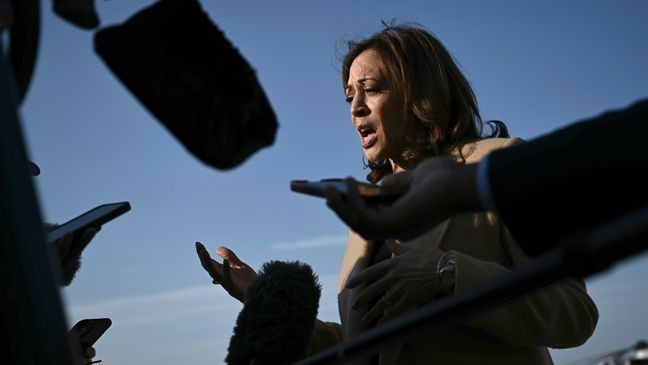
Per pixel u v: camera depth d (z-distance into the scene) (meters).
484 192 0.91
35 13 1.00
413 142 2.63
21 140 0.88
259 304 1.88
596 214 0.85
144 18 0.99
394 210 0.93
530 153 0.90
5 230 0.86
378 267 2.10
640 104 0.87
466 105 2.65
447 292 2.08
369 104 2.64
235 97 1.02
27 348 0.88
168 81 0.99
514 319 2.07
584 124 0.89
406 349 2.20
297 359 1.87
